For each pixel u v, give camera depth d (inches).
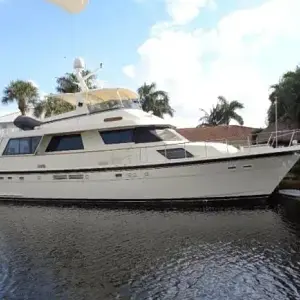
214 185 573.6
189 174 578.2
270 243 396.8
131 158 622.8
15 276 326.3
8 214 604.1
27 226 515.8
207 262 347.3
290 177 810.8
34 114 1476.4
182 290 289.9
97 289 295.9
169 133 638.5
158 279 311.9
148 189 603.2
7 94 1482.5
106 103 675.4
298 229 448.5
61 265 351.9
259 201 572.4
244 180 563.8
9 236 461.4
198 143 610.9
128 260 359.9
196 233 445.7
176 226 482.9
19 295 288.0
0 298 282.8
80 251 393.4
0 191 722.2
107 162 636.1
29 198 697.0
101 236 450.0
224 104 1708.9
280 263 338.3
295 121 959.0
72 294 287.6
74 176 651.5
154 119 651.5
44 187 680.4
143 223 506.9
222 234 436.5
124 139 632.4
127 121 628.4
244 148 594.9
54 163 673.0
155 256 368.8
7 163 717.3
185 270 329.7
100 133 645.9
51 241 434.9
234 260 350.0
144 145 619.5
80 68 721.6
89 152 647.1
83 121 672.4
